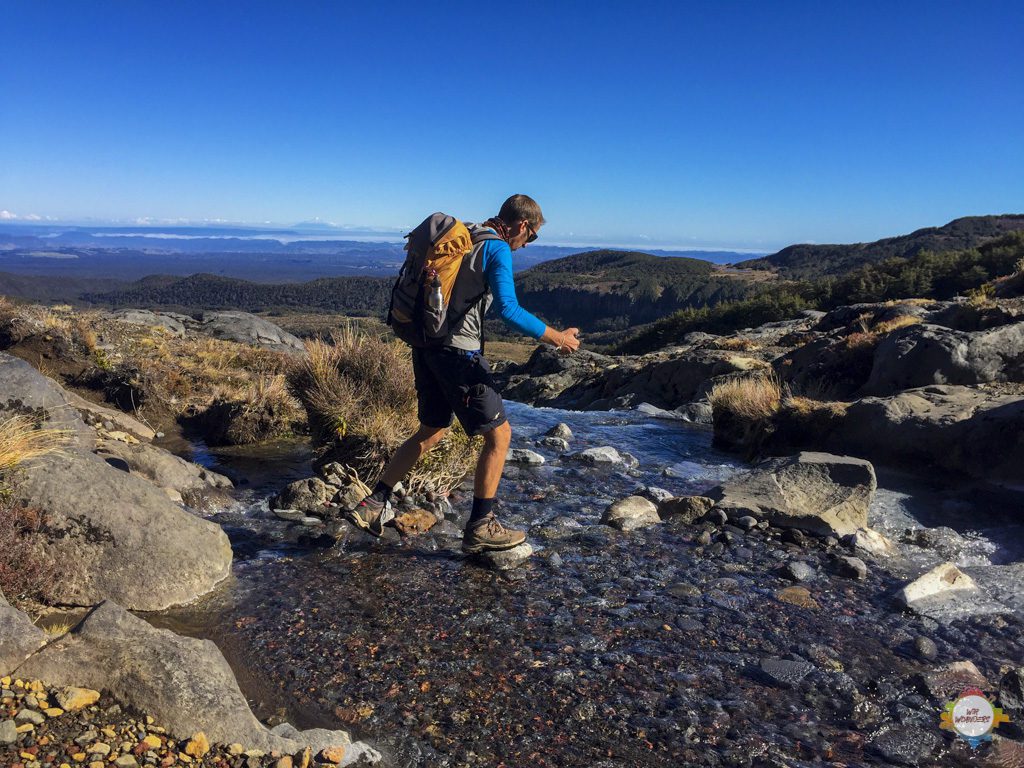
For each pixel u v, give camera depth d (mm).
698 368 14516
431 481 5406
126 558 3408
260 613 3336
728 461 7719
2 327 7652
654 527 4840
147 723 2135
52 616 3109
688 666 2912
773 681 2801
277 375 8797
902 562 4273
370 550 4238
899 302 17562
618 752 2330
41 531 3363
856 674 2877
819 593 3742
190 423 7617
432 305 3545
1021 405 5965
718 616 3408
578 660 2939
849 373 10453
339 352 6023
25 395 4707
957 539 4684
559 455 7348
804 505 4918
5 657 2287
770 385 8711
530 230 3820
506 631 3193
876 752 2352
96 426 6066
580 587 3721
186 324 17297
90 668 2275
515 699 2641
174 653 2363
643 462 7391
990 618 3438
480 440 5863
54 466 3664
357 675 2791
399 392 5809
